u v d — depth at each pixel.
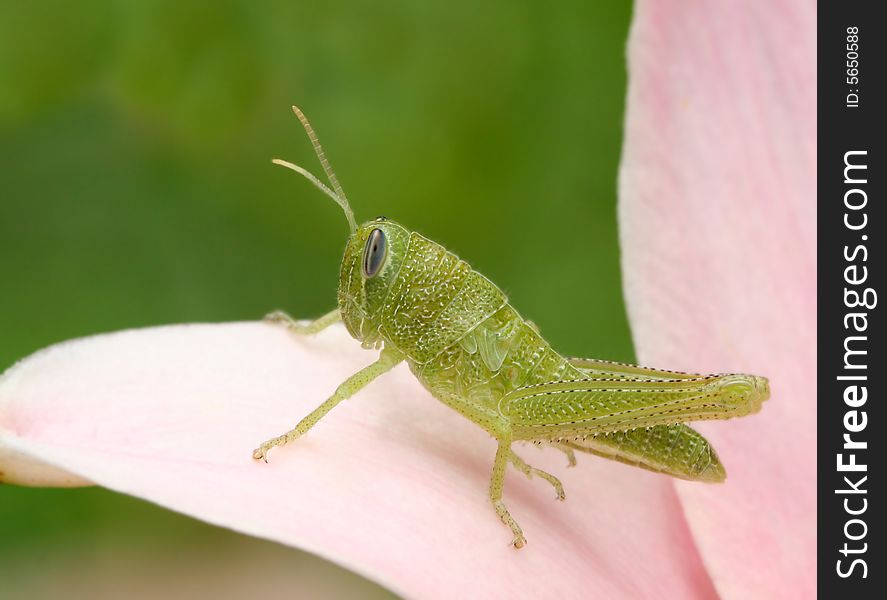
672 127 0.11
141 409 0.10
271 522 0.09
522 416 0.11
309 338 0.11
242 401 0.10
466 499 0.10
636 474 0.11
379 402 0.11
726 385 0.10
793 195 0.11
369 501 0.10
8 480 0.09
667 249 0.11
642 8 0.11
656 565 0.10
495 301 0.11
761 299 0.11
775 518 0.10
